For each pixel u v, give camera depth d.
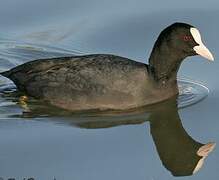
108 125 13.66
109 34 17.58
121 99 13.92
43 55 17.00
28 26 18.14
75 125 13.56
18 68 14.79
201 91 15.11
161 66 14.23
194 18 17.98
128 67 14.09
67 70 14.18
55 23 18.16
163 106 14.27
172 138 13.38
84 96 13.95
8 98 14.59
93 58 14.30
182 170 12.23
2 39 17.62
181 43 14.16
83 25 18.02
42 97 14.29
